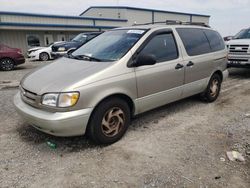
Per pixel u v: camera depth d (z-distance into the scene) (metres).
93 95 3.55
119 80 3.83
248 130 4.42
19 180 3.06
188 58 5.02
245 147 3.82
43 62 17.66
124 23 36.47
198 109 5.56
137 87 4.11
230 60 9.34
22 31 27.16
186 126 4.63
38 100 3.53
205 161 3.45
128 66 3.98
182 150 3.74
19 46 27.28
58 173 3.20
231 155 3.58
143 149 3.78
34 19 27.50
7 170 3.26
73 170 3.26
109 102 3.77
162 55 4.56
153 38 4.45
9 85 8.66
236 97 6.54
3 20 25.48
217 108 5.64
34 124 3.66
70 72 3.80
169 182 3.02
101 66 3.84
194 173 3.19
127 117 4.10
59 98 3.38
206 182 3.02
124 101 4.01
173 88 4.78
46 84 3.60
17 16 26.31
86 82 3.51
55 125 3.37
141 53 4.18
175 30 4.95
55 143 3.96
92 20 32.41
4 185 2.97
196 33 5.46
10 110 5.54
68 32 30.59
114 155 3.62
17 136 4.23
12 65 13.35
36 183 3.01
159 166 3.34
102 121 3.75
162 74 4.46
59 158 3.55
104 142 3.85
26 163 3.42
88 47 4.83
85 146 3.88
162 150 3.75
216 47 5.96
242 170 3.25
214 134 4.29
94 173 3.20
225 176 3.13
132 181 3.04
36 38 28.27
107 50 4.34
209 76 5.71
